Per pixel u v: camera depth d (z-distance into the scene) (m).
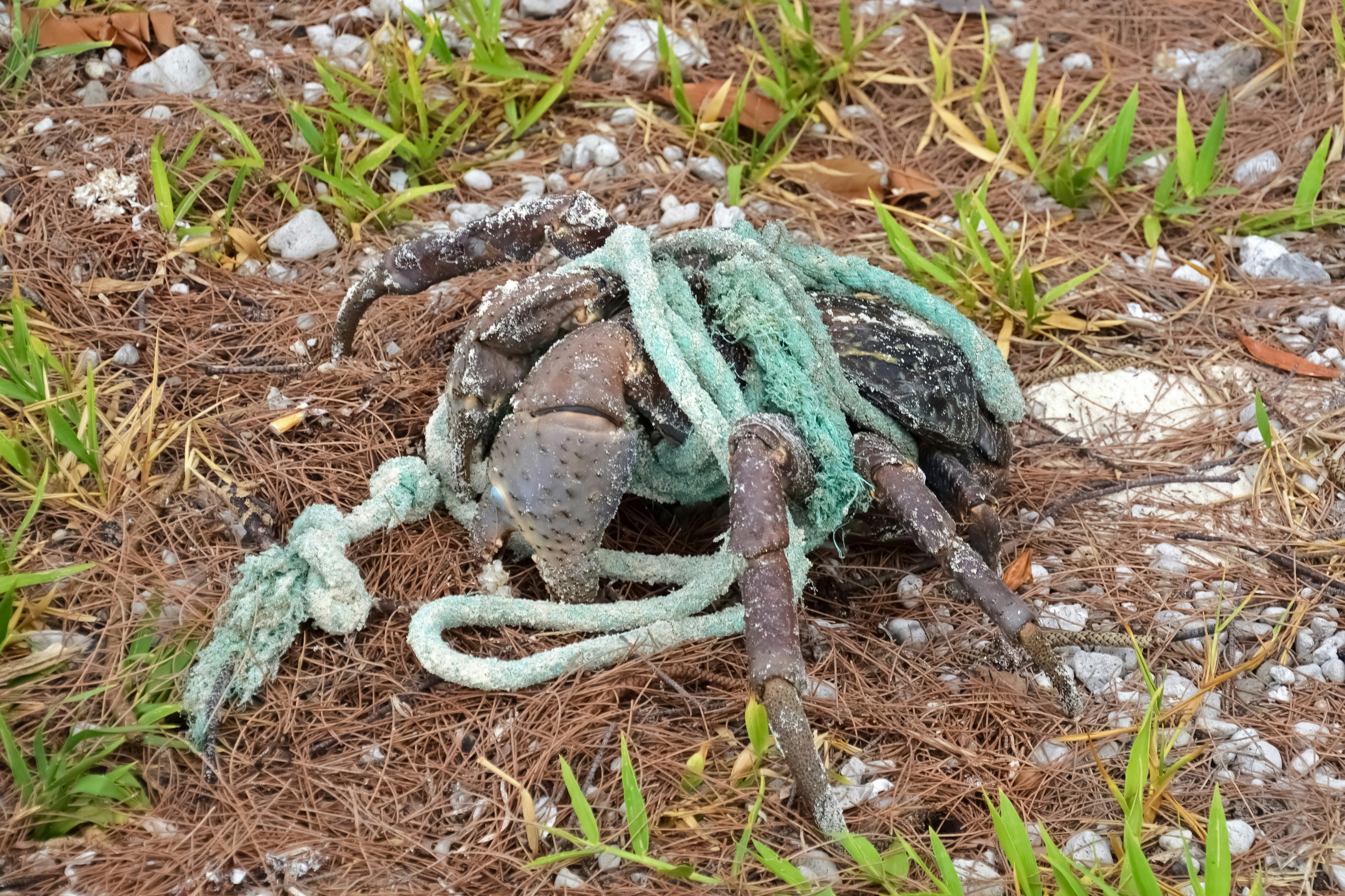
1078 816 1.50
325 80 1.81
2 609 1.51
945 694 1.54
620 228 1.57
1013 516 1.65
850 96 1.92
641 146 1.85
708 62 1.92
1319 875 1.48
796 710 1.46
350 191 1.76
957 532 1.60
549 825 1.49
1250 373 1.73
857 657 1.56
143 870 1.46
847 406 1.55
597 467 1.52
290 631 1.54
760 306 1.55
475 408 1.57
